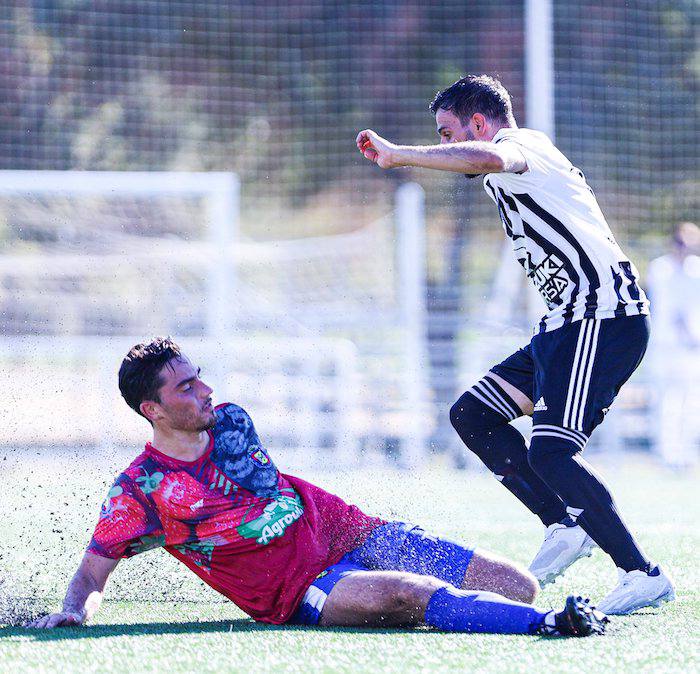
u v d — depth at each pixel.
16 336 39.88
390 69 55.91
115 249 44.44
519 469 14.89
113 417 37.19
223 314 40.72
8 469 32.69
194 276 44.50
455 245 51.47
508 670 10.24
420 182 53.91
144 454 12.72
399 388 37.75
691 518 24.11
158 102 56.78
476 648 11.09
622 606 13.07
